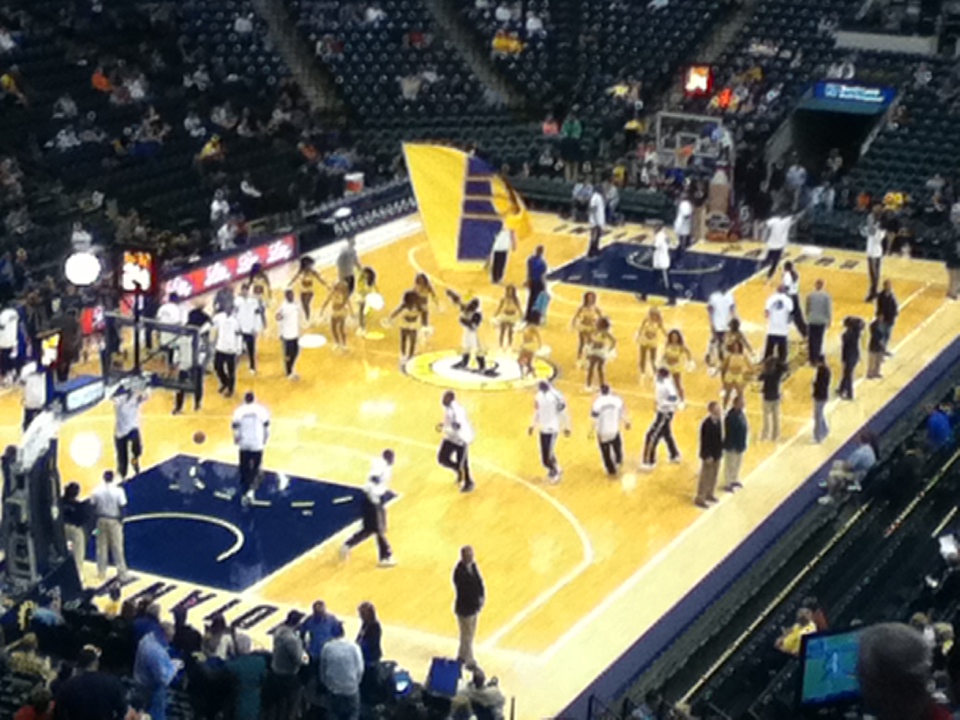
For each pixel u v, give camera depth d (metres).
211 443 29.84
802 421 31.67
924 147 46.94
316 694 20.00
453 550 25.64
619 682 21.75
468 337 34.00
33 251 36.84
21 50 44.06
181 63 47.12
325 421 31.03
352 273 36.69
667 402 28.55
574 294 39.94
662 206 46.34
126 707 13.97
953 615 22.06
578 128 48.94
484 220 40.03
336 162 45.66
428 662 22.12
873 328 33.66
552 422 27.75
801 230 44.88
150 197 41.62
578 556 25.52
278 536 26.12
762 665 21.30
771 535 26.28
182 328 23.14
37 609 20.61
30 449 22.59
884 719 5.71
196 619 23.23
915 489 26.14
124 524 26.33
